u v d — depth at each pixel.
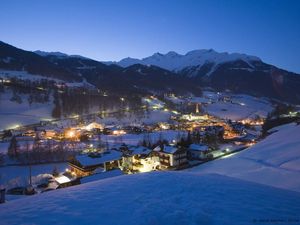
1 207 10.41
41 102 158.50
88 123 133.62
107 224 7.76
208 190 10.99
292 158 36.09
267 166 35.12
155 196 10.22
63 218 8.50
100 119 146.12
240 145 84.06
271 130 89.31
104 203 9.77
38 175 49.16
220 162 51.34
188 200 9.52
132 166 55.56
